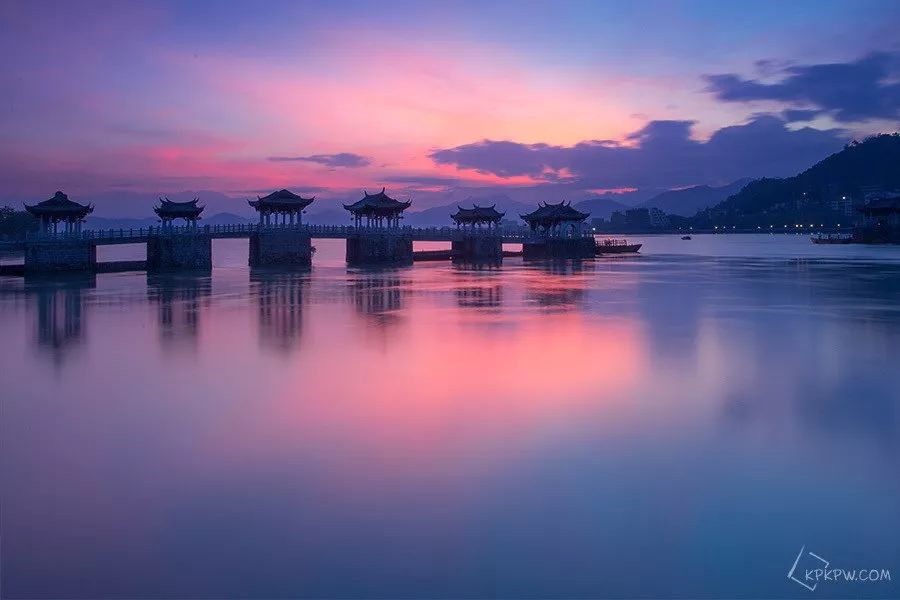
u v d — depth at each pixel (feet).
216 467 62.90
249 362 105.50
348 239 352.08
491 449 67.21
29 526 51.98
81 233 262.47
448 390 88.79
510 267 325.83
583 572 46.11
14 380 94.12
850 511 54.08
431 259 374.63
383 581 45.06
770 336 127.65
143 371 99.40
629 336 128.06
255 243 308.40
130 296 188.75
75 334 128.88
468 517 53.21
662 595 43.73
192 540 49.90
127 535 50.67
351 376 96.32
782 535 50.57
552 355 110.73
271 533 50.83
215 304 173.06
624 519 52.90
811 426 73.92
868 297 190.80
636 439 70.03
